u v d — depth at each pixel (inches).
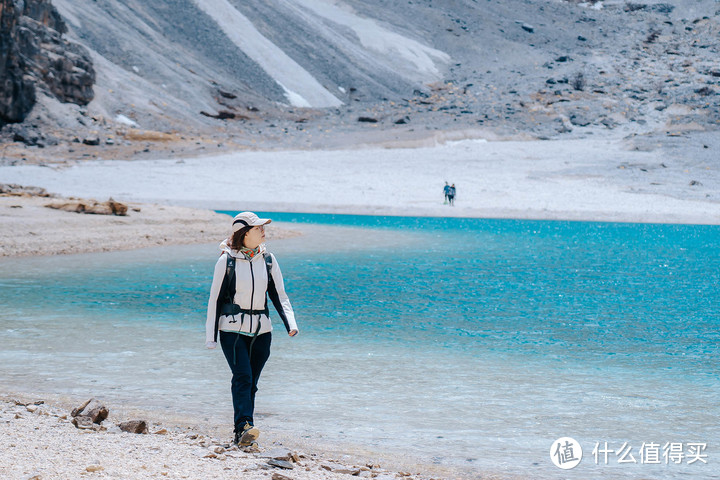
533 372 267.7
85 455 146.5
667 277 574.9
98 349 296.2
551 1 7436.0
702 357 293.7
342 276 571.5
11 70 2691.9
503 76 5017.2
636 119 3663.9
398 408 219.6
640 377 261.3
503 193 1918.1
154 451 155.9
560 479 161.8
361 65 4960.6
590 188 2021.4
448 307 423.2
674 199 1831.9
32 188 1098.1
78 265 621.9
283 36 4980.3
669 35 6353.3
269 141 2984.7
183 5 4734.3
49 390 230.1
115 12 4269.2
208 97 3757.4
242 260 172.7
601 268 640.4
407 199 1800.0
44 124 2721.5
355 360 286.0
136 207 968.9
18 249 696.4
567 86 4382.4
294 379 254.8
